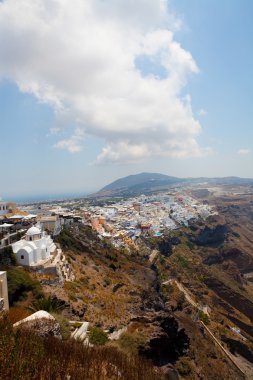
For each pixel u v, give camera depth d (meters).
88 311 42.41
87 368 18.56
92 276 63.78
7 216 76.69
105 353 23.38
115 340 36.16
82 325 32.16
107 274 70.81
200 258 160.62
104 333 33.53
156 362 39.56
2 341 16.41
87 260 74.62
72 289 48.34
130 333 39.19
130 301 58.44
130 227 161.75
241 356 81.56
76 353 20.45
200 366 51.50
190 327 69.69
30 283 40.47
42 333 22.58
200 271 142.38
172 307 76.88
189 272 137.00
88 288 54.78
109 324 40.44
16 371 14.95
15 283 38.06
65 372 17.00
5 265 45.41
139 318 47.19
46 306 35.91
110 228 145.50
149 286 80.31
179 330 51.12
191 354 52.00
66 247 75.94
